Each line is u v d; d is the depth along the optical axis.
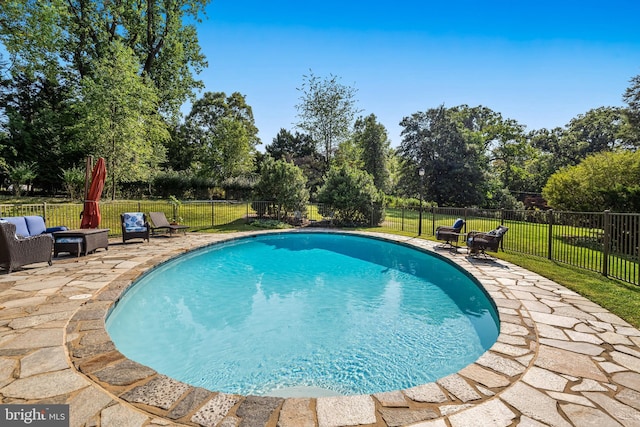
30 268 6.14
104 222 12.20
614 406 2.30
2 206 10.97
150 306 5.27
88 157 8.60
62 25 16.36
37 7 14.76
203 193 24.61
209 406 2.26
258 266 8.02
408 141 28.64
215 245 9.79
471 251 8.20
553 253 8.36
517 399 2.39
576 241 9.83
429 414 2.22
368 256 9.23
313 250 10.02
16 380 2.50
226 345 3.99
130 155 15.28
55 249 6.92
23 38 14.92
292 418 2.16
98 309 4.04
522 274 6.32
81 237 7.22
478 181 25.45
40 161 18.20
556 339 3.43
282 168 14.85
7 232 5.60
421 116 28.16
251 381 3.24
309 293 6.05
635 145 23.69
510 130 32.03
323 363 3.59
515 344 3.31
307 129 25.66
